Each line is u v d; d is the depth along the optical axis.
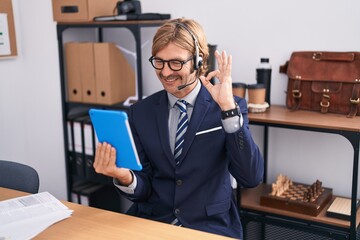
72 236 1.34
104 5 2.71
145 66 2.92
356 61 2.25
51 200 1.61
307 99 2.37
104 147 1.38
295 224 2.24
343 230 2.12
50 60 2.89
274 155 2.63
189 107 1.69
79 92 2.80
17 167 1.95
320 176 2.52
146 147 1.71
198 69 1.61
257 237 2.38
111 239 1.31
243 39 2.59
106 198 3.01
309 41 2.42
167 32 1.55
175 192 1.66
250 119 2.21
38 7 2.86
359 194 2.42
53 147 3.02
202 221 1.66
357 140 1.97
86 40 3.06
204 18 2.67
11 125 2.91
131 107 1.81
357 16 2.28
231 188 1.73
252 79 2.60
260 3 2.50
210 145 1.64
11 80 2.88
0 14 2.74
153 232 1.36
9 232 1.35
